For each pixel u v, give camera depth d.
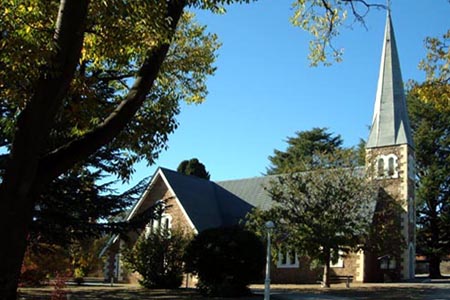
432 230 47.69
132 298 24.88
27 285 21.67
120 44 8.18
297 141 65.94
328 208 30.05
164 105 11.05
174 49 16.50
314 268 36.62
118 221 25.75
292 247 30.16
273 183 32.41
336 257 30.14
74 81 9.04
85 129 9.34
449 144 47.62
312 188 30.56
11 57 7.06
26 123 6.35
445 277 47.34
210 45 17.78
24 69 7.26
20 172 6.30
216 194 46.62
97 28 8.26
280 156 66.88
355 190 30.53
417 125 50.22
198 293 27.05
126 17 7.95
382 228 31.14
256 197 44.16
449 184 47.25
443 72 14.48
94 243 35.03
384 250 32.06
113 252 37.53
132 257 31.69
